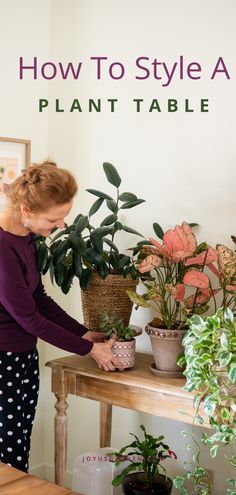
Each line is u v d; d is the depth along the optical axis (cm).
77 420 323
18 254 235
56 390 259
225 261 226
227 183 262
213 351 198
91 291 260
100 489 273
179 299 229
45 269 256
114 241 299
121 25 293
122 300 259
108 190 302
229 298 261
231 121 261
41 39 317
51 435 332
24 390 253
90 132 307
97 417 314
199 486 262
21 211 229
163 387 226
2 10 299
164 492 258
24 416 254
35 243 260
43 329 235
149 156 287
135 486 263
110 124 300
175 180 279
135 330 260
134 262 264
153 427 291
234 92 259
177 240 230
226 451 266
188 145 274
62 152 319
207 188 269
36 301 262
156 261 233
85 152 310
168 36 278
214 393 199
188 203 275
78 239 251
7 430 245
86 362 258
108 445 296
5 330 238
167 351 235
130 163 293
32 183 223
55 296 325
